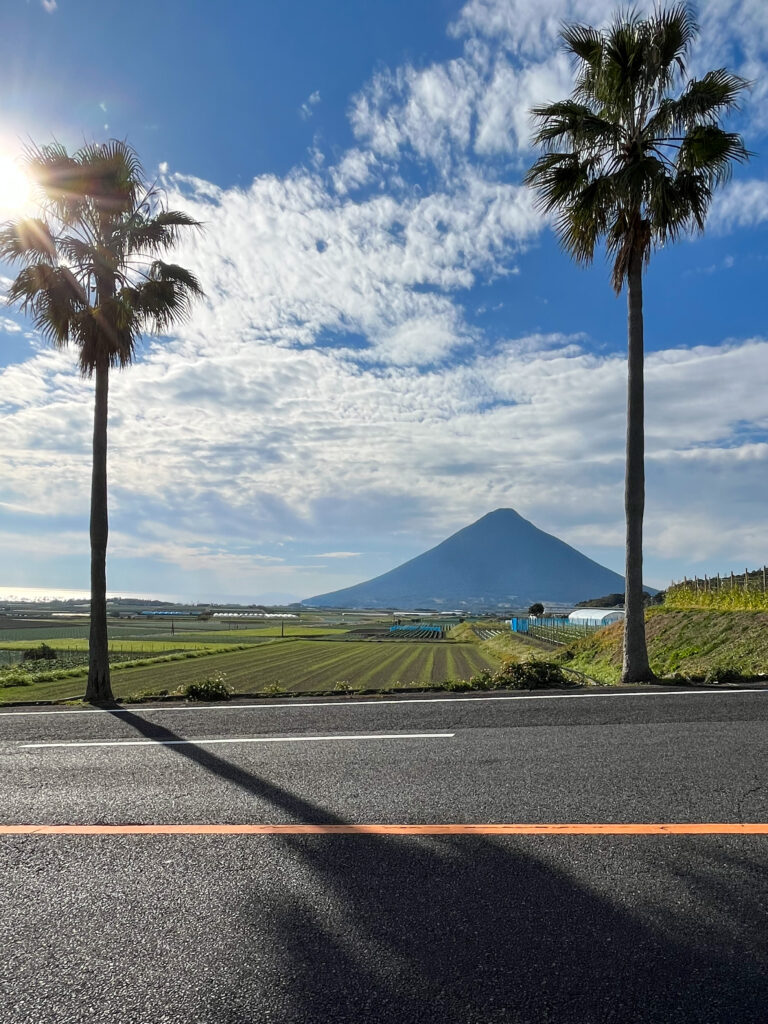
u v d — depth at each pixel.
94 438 15.57
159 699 12.95
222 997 2.60
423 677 37.09
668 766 5.55
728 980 2.61
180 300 16.27
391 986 2.63
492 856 3.82
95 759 6.66
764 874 3.50
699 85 12.42
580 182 13.32
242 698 12.46
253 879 3.63
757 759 5.70
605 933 2.97
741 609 22.00
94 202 15.58
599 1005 2.48
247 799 5.04
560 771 5.51
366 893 3.42
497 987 2.60
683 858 3.72
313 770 5.82
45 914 3.33
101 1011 2.55
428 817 4.50
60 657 50.41
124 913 3.30
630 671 12.42
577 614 57.75
